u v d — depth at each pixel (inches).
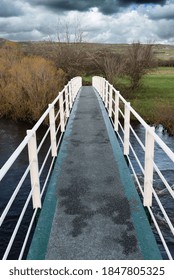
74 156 250.8
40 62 1424.7
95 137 312.0
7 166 102.2
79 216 159.0
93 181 200.8
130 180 201.8
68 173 215.0
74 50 1723.7
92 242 138.3
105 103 554.3
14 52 1766.7
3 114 1250.6
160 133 970.7
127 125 239.5
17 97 1219.9
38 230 147.6
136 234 143.4
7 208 105.2
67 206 169.3
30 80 1197.1
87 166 227.6
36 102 1182.3
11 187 601.3
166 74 2301.9
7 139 956.0
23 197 556.7
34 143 153.7
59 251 133.0
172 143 876.6
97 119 412.8
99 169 221.1
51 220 155.4
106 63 1690.5
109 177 206.7
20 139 954.1
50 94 1197.7
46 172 649.6
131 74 1620.3
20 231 454.3
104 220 155.2
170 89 1653.5
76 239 140.6
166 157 719.7
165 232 417.7
